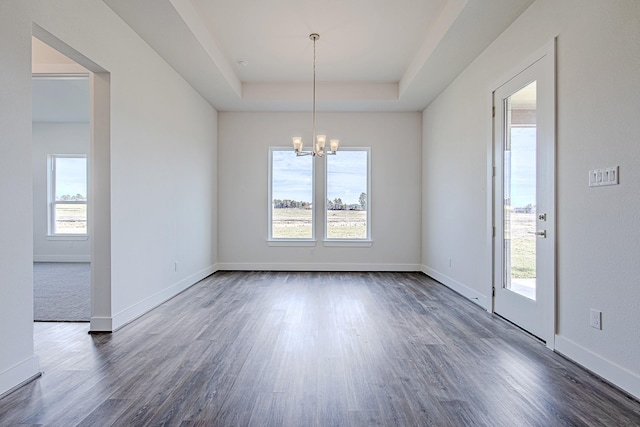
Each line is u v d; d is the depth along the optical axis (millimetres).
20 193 2123
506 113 3367
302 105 5816
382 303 4031
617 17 2062
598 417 1791
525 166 3043
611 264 2117
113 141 3102
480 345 2752
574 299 2432
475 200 4016
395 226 6199
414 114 6184
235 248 6223
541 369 2330
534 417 1797
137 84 3484
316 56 4555
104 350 2648
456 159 4582
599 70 2197
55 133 7539
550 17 2662
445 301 4121
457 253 4562
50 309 3746
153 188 3844
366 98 5516
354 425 1737
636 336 1955
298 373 2283
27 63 2172
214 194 6035
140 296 3568
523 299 3082
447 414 1827
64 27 2490
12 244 2072
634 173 1963
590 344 2289
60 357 2523
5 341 2021
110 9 3020
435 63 4117
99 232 3062
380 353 2607
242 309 3771
